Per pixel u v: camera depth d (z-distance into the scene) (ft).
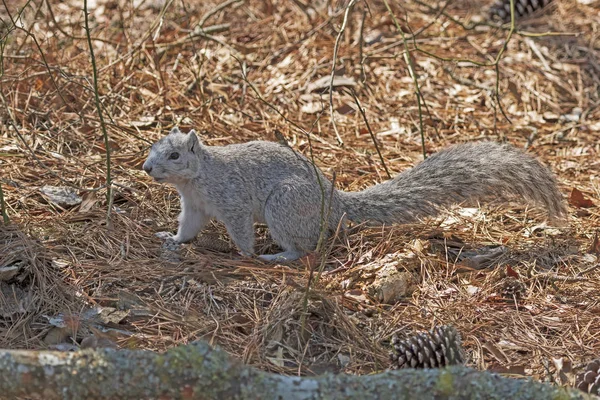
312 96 47.16
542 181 35.45
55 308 27.94
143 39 48.03
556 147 44.21
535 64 51.34
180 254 32.14
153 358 19.56
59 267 29.96
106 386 19.31
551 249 33.78
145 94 45.29
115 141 40.73
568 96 48.96
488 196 35.58
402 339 27.30
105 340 26.32
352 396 19.52
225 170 32.94
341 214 34.09
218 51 51.55
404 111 46.65
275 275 30.81
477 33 55.06
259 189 33.30
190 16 56.18
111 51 49.80
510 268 31.55
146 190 36.73
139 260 31.32
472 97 48.29
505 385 19.71
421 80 49.49
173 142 32.07
